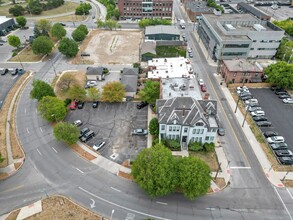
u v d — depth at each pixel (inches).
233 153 2657.5
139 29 6215.6
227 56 4419.3
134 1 6692.9
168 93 3041.3
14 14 7062.0
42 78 4065.0
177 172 2079.2
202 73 4210.1
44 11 7593.5
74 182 2345.0
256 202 2166.6
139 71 4180.6
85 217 2039.9
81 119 3139.8
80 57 4766.2
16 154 2637.8
